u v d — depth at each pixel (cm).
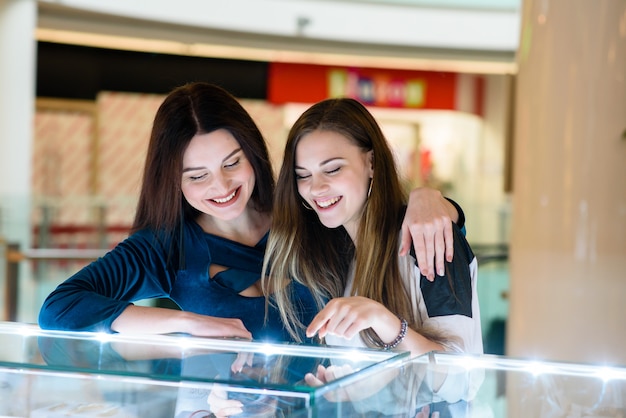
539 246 385
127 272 193
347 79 1154
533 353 375
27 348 126
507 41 1021
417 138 1244
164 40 953
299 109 1153
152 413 107
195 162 188
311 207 185
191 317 163
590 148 371
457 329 161
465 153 1252
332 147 173
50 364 113
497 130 1245
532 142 389
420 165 1241
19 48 848
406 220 169
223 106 191
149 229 200
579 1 372
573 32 374
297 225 184
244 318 194
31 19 854
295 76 1132
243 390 101
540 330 375
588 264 369
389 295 169
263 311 195
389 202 175
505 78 1215
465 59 1052
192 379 105
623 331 356
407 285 170
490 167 1246
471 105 1225
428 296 164
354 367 110
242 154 193
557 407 107
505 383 119
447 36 1013
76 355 120
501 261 631
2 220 696
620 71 366
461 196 1194
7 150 848
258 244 207
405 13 1002
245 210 206
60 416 109
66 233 717
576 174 374
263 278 191
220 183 188
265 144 201
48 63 1055
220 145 188
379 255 171
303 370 109
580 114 373
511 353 391
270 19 963
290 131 181
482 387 118
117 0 891
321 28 985
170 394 106
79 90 1073
